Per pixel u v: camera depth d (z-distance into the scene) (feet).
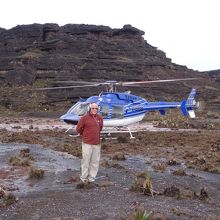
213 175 44.09
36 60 268.00
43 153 57.57
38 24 315.37
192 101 95.91
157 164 48.67
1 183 37.24
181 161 53.11
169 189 33.53
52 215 26.91
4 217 26.45
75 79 252.21
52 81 249.55
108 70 265.75
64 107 219.00
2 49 295.89
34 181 38.37
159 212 27.78
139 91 253.24
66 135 83.92
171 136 84.69
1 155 55.06
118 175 41.65
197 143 72.90
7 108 211.61
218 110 228.84
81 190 34.53
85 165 37.06
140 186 34.50
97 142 37.22
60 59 268.62
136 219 24.50
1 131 92.63
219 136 85.81
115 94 80.74
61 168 45.68
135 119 83.41
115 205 29.45
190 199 32.14
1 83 246.27
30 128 102.94
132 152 60.54
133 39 330.13
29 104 216.13
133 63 282.97
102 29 321.32
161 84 271.08
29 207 28.86
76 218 26.13
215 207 30.25
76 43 294.25
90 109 37.14
